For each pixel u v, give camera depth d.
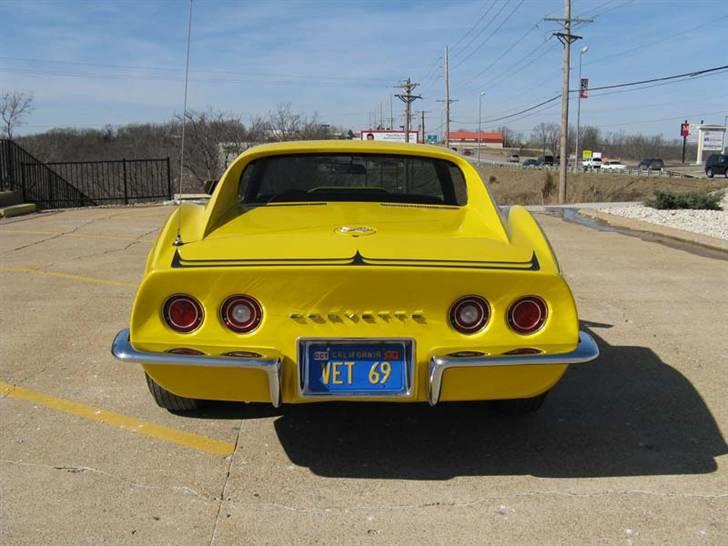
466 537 2.76
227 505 2.98
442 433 3.77
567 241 11.44
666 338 5.57
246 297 2.95
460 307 2.99
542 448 3.59
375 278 2.91
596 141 129.50
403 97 69.50
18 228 12.21
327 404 4.14
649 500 3.06
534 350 2.98
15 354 4.93
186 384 3.02
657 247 10.77
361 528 2.82
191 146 34.75
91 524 2.81
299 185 4.24
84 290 7.02
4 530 2.76
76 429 3.71
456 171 4.25
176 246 3.17
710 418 3.98
